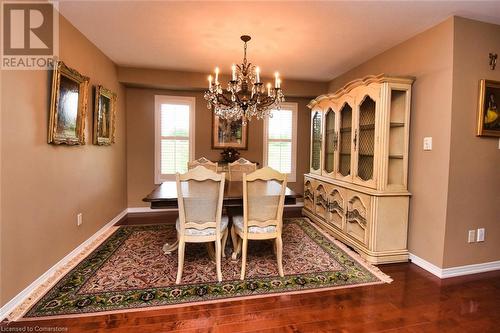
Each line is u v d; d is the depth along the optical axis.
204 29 2.72
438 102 2.52
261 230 2.37
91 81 3.11
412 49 2.84
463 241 2.52
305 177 4.44
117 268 2.49
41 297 2.00
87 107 2.95
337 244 3.20
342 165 3.51
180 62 3.80
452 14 2.35
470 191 2.51
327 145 3.86
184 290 2.14
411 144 2.82
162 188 2.93
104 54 3.49
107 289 2.13
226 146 4.87
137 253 2.84
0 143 1.74
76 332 1.65
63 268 2.46
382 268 2.64
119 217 4.20
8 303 1.82
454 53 2.38
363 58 3.54
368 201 2.81
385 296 2.12
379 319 1.84
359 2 2.16
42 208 2.20
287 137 5.10
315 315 1.87
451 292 2.20
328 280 2.35
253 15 2.41
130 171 4.59
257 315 1.86
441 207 2.49
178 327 1.72
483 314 1.91
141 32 2.80
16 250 1.90
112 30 2.76
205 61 3.75
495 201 2.59
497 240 2.63
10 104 1.83
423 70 2.69
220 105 2.85
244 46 3.11
